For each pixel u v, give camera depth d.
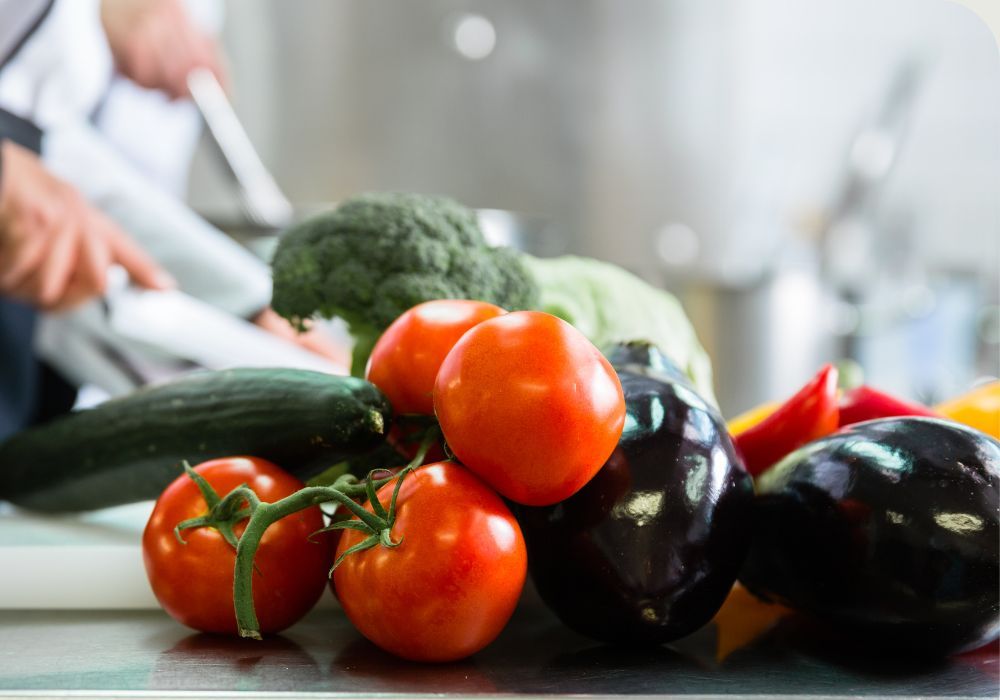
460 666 0.37
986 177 1.88
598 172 1.79
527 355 0.35
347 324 0.56
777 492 0.40
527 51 1.73
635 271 1.82
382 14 1.68
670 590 0.37
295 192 1.71
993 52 1.81
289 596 0.39
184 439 0.51
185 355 1.54
